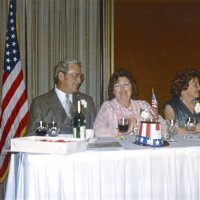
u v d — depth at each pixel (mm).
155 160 2352
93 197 2262
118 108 3275
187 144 2514
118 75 3367
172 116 3520
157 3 4938
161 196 2367
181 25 4977
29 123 3336
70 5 4742
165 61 4965
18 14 4598
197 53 4961
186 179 2414
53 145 2172
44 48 4691
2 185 4215
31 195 2160
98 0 4801
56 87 3490
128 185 2318
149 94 4930
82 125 2586
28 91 4648
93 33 4789
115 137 2869
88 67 4789
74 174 2221
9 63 4090
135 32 4906
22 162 2232
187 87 3580
